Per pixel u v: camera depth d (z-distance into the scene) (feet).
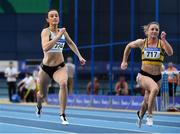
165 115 87.04
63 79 55.42
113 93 131.13
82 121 71.61
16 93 161.79
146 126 60.64
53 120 73.05
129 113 94.38
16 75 150.00
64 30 53.88
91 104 120.26
